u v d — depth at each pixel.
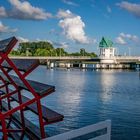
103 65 182.50
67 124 22.55
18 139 11.39
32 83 11.77
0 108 16.06
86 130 8.41
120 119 25.33
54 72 135.00
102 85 66.44
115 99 40.53
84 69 179.25
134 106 33.62
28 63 10.18
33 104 11.74
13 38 9.64
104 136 8.74
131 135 20.00
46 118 9.62
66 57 174.62
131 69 186.12
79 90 52.94
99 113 28.22
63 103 34.91
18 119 12.77
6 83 15.67
